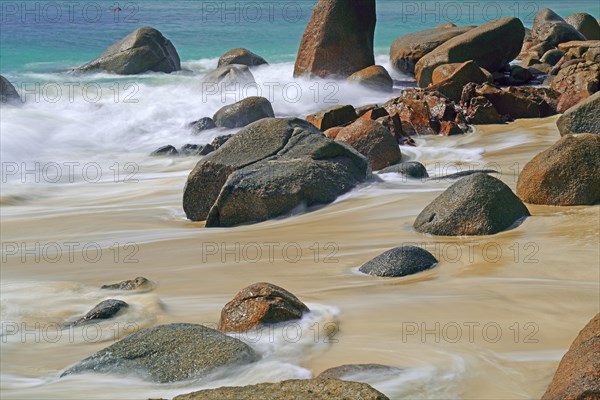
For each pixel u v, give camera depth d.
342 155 13.69
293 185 12.73
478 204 10.91
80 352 7.68
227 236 11.80
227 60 27.52
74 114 20.97
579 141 11.91
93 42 33.22
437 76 23.16
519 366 6.86
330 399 5.29
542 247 10.02
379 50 32.66
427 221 11.13
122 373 6.92
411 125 18.47
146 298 8.91
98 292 9.48
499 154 16.47
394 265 9.50
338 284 9.23
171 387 6.70
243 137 13.73
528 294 8.54
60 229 12.73
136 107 21.67
